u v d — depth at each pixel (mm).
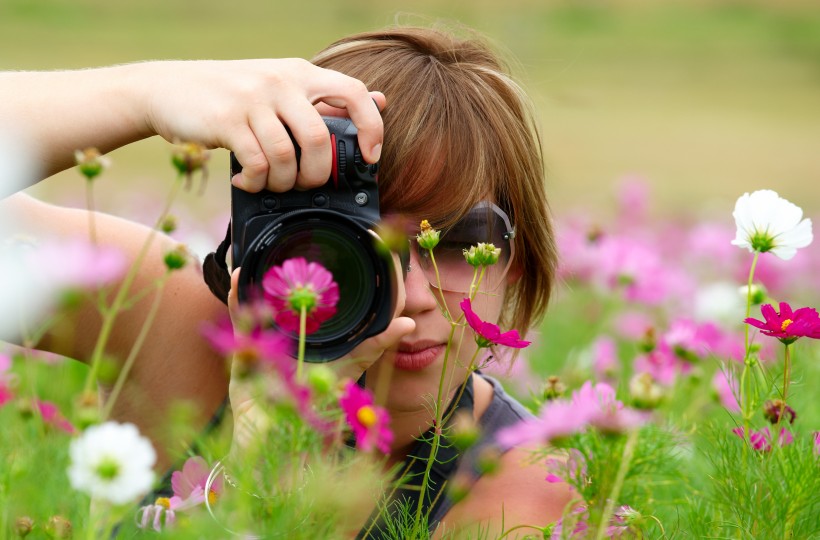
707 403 3754
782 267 6879
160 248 3168
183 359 3102
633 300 5980
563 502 2883
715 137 22328
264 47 31375
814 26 48875
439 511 2826
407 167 2867
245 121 2527
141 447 2031
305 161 2496
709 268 8062
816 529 2562
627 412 2318
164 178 14258
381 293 2393
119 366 3123
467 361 2908
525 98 3283
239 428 2361
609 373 4102
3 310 2797
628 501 2670
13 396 2969
